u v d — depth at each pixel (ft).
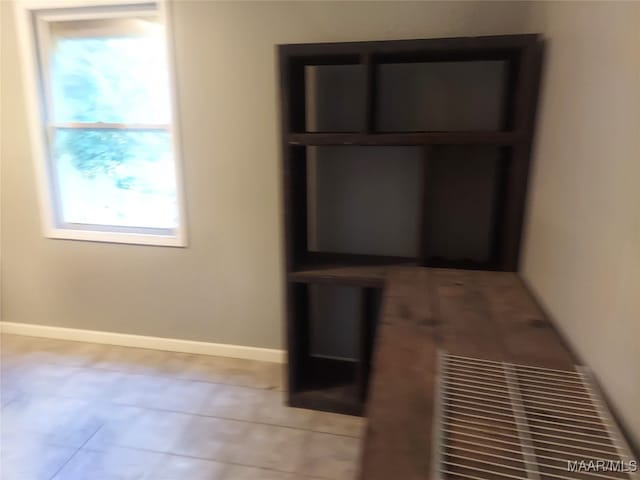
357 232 8.34
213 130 8.39
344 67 7.68
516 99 6.43
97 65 8.80
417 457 2.90
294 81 6.95
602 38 4.10
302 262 7.72
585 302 4.18
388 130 7.82
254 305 9.11
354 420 7.54
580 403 3.51
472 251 7.93
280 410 7.77
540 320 5.03
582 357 4.21
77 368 9.03
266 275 8.90
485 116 7.48
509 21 7.07
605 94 3.98
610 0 3.94
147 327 9.73
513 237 6.60
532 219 6.15
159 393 8.24
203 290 9.25
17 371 8.91
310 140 6.72
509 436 3.12
